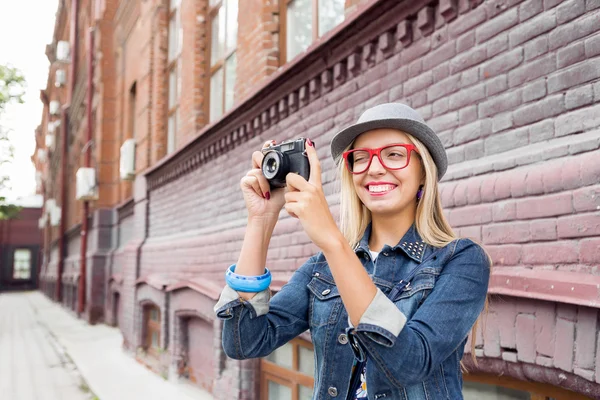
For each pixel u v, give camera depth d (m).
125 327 8.59
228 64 5.79
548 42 2.03
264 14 4.56
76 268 16.72
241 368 4.43
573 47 1.93
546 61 2.03
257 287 1.39
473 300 1.19
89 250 14.24
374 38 3.01
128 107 11.34
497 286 1.99
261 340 1.40
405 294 1.26
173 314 6.11
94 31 14.54
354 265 1.10
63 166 20.09
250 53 4.81
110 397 5.67
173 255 6.46
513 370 1.96
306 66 3.63
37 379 6.97
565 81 1.95
